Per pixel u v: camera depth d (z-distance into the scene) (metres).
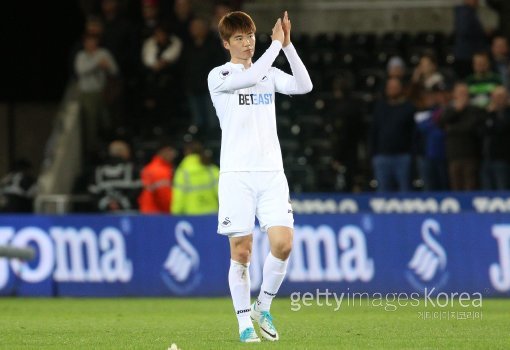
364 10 89.50
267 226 31.98
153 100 80.19
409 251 56.56
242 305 32.25
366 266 56.81
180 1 79.25
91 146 78.12
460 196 60.22
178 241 58.59
